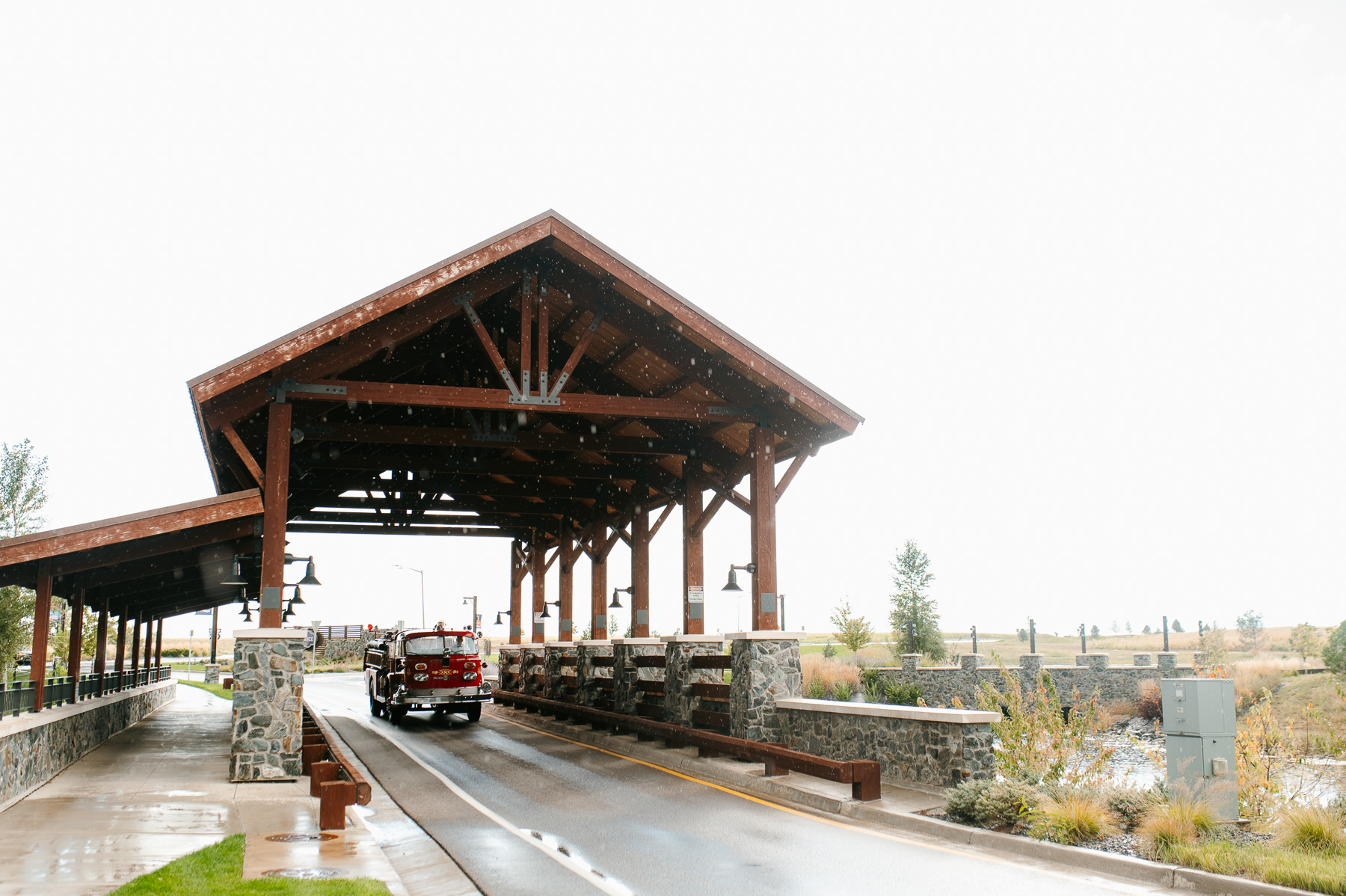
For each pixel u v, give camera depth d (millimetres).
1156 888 7258
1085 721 13883
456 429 17656
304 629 13859
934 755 11070
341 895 6672
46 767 13375
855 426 15555
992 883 7426
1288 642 43969
